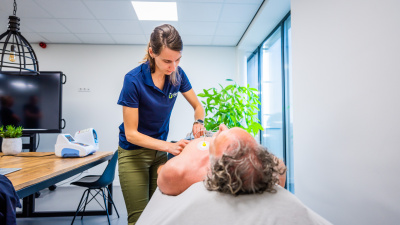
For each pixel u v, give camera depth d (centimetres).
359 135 125
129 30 354
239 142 60
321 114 159
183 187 79
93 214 262
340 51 140
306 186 178
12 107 330
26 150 403
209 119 287
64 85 402
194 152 82
